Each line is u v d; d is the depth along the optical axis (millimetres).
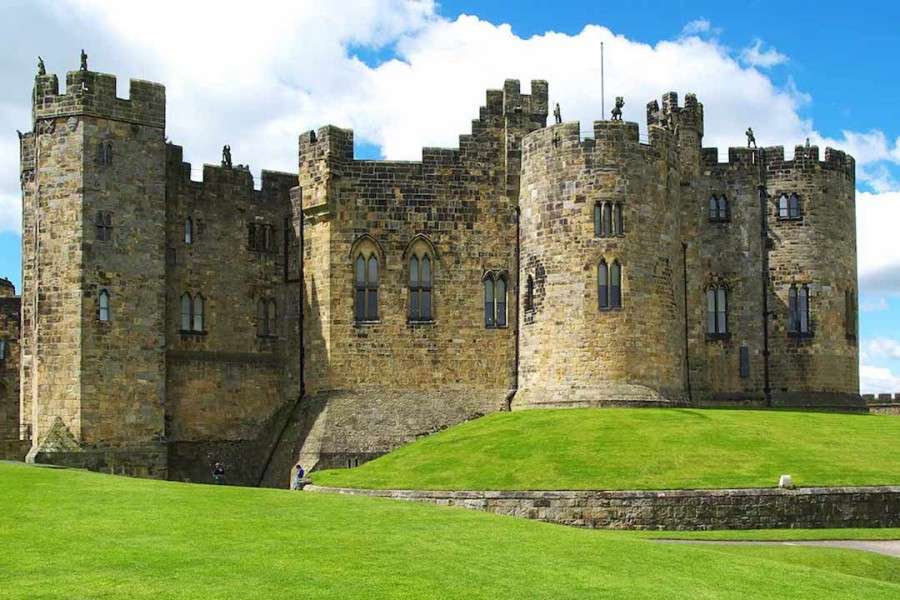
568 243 67062
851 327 79688
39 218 65188
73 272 64188
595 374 65812
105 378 64500
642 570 31641
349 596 26781
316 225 72188
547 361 67375
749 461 53812
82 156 64812
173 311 69938
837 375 78062
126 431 65000
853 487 50312
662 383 67062
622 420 60906
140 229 66438
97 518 35281
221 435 71188
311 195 72125
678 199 70312
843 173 79562
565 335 66625
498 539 34719
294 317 73438
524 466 54312
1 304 75000
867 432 60625
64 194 64812
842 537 46375
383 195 71812
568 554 33062
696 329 74688
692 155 76062
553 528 37969
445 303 71688
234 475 71188
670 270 68500
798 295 77750
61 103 65312
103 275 64875
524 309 70000
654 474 52156
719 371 76812
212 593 26609
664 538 45812
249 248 73375
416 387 71062
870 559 39969
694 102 76500
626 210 66688
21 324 69062
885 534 47188
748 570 32844
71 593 26359
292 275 73875
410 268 71812
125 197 66000
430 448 60875
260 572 28734
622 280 66188
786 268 77750
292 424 71375
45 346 64312
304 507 39156
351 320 71000
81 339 63812
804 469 52500
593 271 66312
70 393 63656
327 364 70688
